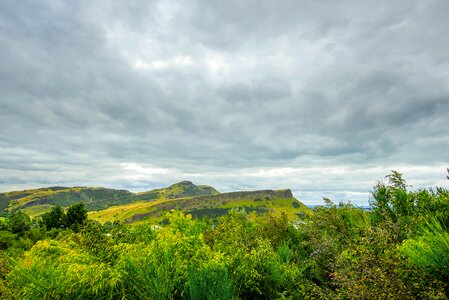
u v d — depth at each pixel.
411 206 5.72
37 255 4.84
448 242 3.40
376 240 3.92
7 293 4.51
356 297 3.43
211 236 7.34
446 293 3.24
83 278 4.32
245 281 5.41
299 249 8.62
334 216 6.45
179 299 4.78
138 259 4.72
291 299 5.26
